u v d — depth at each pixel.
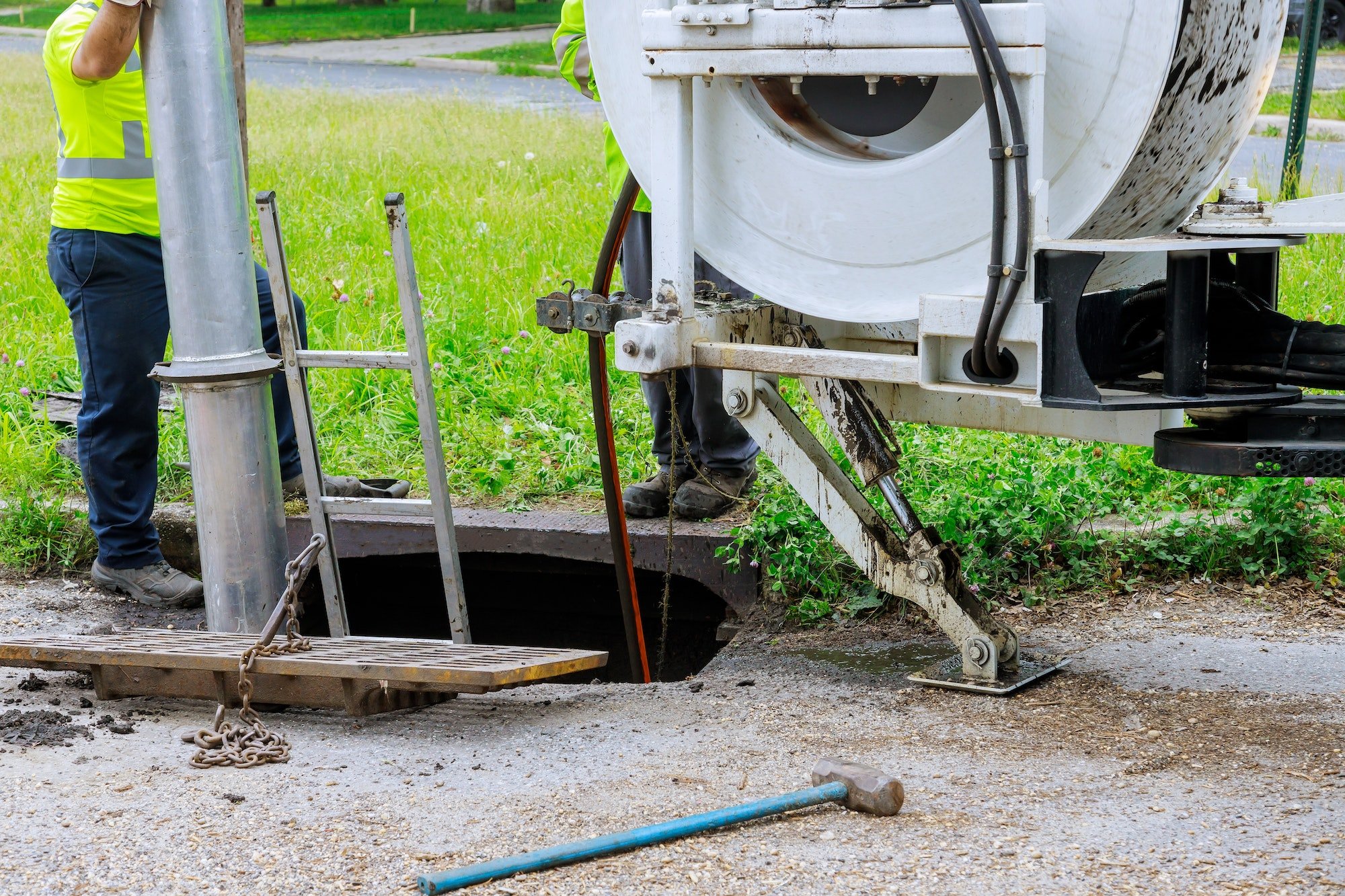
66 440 5.69
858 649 4.14
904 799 2.81
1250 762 3.00
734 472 5.01
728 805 2.85
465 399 6.26
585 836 2.71
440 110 15.90
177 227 3.99
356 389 6.30
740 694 3.73
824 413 3.71
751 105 3.60
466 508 5.25
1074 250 2.92
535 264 8.22
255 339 4.14
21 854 2.64
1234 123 3.28
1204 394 2.97
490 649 3.75
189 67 3.93
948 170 3.29
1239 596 4.20
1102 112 3.06
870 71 3.12
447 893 2.42
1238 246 2.89
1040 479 4.65
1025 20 2.89
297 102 16.73
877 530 3.76
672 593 5.23
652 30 3.40
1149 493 4.77
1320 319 6.16
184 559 5.25
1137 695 3.49
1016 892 2.38
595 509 5.18
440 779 3.08
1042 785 2.90
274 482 4.19
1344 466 2.88
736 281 3.73
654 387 4.96
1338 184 9.38
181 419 5.82
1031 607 4.25
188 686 3.64
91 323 4.59
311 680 3.59
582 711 3.62
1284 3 3.23
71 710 3.64
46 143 13.87
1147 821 2.68
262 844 2.69
